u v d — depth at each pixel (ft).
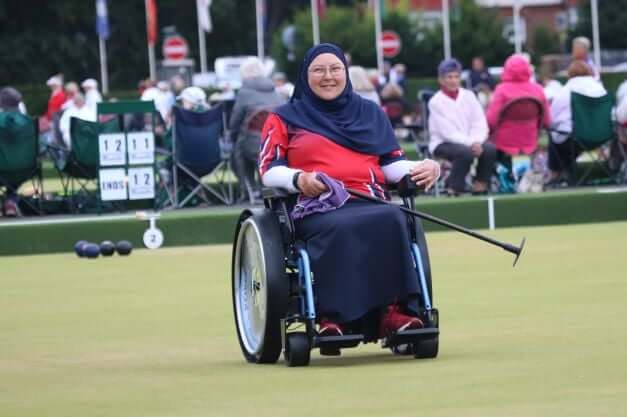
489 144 95.91
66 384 41.81
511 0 428.97
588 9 351.87
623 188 96.43
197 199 102.27
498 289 61.72
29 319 57.88
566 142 102.58
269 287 43.27
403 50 306.55
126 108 96.02
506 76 98.53
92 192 102.01
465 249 79.20
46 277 73.51
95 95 152.87
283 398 37.83
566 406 34.96
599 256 73.00
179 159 99.19
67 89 162.09
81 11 371.97
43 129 169.27
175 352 47.91
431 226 90.53
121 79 380.17
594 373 39.73
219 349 48.34
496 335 48.62
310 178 43.24
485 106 167.84
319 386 39.52
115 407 37.55
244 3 415.64
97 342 50.93
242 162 99.86
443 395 37.17
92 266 78.02
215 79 272.92
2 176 96.94
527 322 51.52
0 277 74.49
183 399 38.37
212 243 88.43
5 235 86.43
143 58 382.42
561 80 197.88
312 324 42.60
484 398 36.47
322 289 42.68
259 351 44.34
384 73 236.02
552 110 101.96
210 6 402.11
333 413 35.32
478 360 43.06
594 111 100.37
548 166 104.88
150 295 64.34
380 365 43.04
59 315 58.80
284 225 44.16
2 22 368.27
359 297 42.37
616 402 35.27
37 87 256.93
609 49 369.09
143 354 47.62
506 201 91.20
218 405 37.24
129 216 89.30
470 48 305.73
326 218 42.80
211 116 98.99
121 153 95.35
